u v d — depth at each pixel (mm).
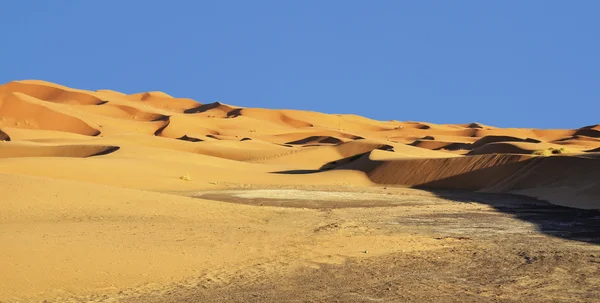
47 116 175000
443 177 75625
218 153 123312
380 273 23062
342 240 31219
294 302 18594
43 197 37344
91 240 27500
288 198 56562
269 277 22438
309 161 118750
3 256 22828
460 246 29578
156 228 32469
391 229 35656
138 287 20703
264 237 31547
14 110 175250
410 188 74625
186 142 128375
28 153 100750
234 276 22594
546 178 66438
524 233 34000
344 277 22375
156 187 65312
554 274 22203
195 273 22953
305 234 33125
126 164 75062
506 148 104375
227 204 44156
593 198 51500
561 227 36500
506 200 56688
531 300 18344
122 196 40906
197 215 38219
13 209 34625
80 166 70312
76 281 20844
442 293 19500
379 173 81438
